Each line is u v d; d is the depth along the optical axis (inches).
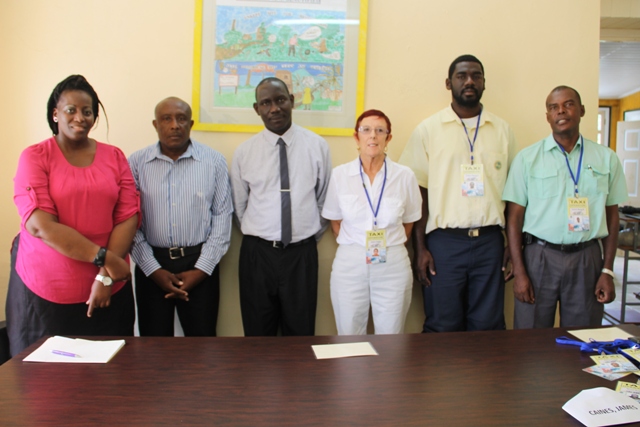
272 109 87.6
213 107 101.9
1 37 98.7
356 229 88.3
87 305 71.7
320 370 52.7
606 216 90.7
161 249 88.2
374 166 88.6
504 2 105.3
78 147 71.2
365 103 105.0
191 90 101.8
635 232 151.0
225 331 105.9
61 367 52.4
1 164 101.0
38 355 55.2
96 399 45.7
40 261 69.1
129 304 78.5
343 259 89.4
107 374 51.0
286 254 91.7
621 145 281.1
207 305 92.0
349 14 102.3
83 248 66.6
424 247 98.3
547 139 90.6
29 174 66.7
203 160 89.6
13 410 43.5
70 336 62.4
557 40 106.7
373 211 87.8
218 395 46.9
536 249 89.7
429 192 95.6
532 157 90.4
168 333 90.7
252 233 92.6
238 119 102.2
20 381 49.1
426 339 62.2
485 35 105.7
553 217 87.6
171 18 100.5
